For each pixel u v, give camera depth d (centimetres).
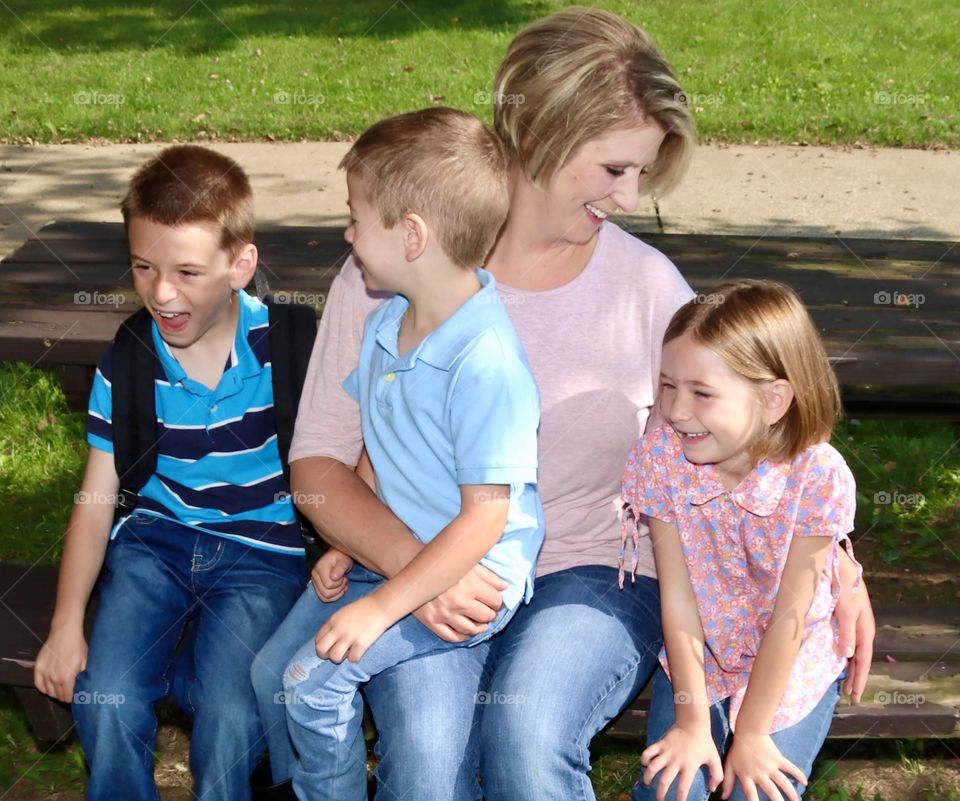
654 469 232
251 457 257
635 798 235
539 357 236
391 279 221
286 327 256
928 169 740
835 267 354
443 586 215
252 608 247
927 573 371
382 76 931
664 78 223
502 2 1173
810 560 225
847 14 1127
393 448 227
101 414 253
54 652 241
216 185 239
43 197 695
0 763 302
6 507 404
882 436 445
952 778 294
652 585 243
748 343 217
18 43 1043
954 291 333
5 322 301
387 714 218
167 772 297
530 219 234
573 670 221
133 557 253
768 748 221
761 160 749
